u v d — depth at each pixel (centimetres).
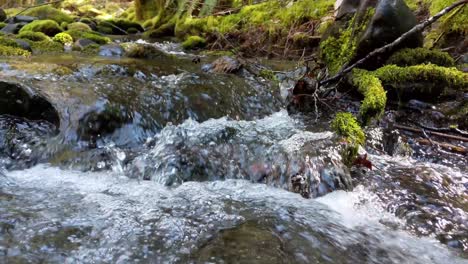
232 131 279
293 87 348
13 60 398
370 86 294
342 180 209
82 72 357
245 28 691
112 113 266
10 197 191
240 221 179
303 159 218
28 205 183
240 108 334
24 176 218
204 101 322
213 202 199
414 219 185
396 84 317
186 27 858
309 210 192
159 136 271
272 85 378
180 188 215
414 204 198
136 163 234
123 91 307
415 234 175
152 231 167
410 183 219
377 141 270
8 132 240
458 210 194
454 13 387
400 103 322
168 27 936
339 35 393
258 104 345
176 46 738
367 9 354
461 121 293
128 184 218
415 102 319
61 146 243
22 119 250
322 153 223
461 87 304
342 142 234
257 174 229
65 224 167
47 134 249
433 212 191
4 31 665
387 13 328
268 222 178
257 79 394
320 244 162
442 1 418
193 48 709
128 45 586
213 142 260
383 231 177
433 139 282
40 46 543
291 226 176
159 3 1140
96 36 646
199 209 190
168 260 147
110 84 323
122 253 150
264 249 154
